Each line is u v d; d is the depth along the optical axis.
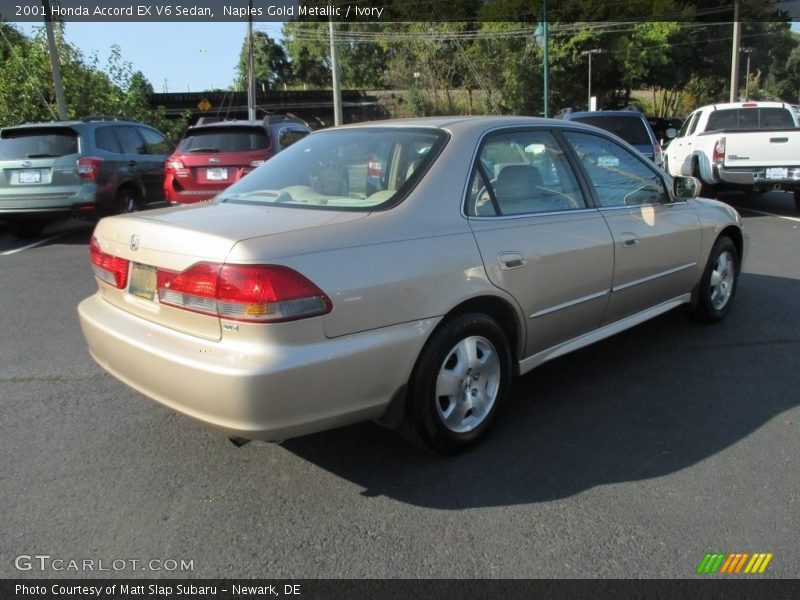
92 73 18.66
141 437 3.71
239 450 3.55
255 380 2.65
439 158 3.45
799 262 7.76
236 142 9.97
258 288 2.68
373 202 3.28
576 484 3.19
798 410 3.92
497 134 3.76
